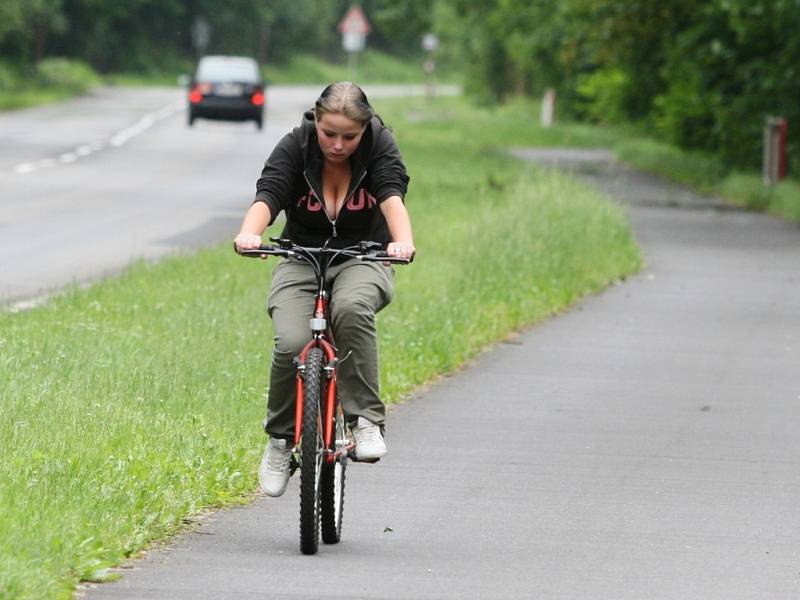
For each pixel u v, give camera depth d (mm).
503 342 46812
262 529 25359
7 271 55438
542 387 39688
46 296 48125
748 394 39344
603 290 58812
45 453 27047
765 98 112250
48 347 37031
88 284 51906
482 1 174625
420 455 31531
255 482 28141
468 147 148125
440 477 29609
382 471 29969
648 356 44750
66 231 69500
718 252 71938
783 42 111188
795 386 40625
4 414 29391
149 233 69688
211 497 26656
